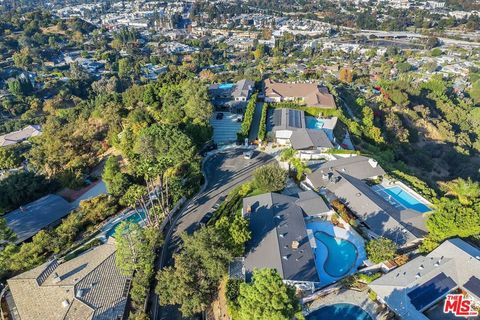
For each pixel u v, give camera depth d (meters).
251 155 89.06
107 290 51.94
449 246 53.03
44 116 180.00
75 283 51.84
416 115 148.25
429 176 109.06
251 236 56.72
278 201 64.50
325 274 53.31
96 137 102.56
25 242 67.00
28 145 129.25
